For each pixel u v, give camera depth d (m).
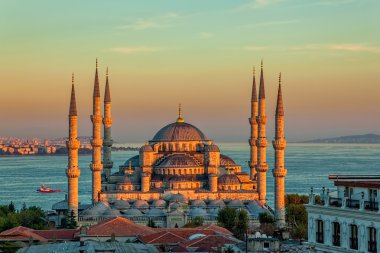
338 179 132.38
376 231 115.81
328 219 126.19
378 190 118.62
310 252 130.75
